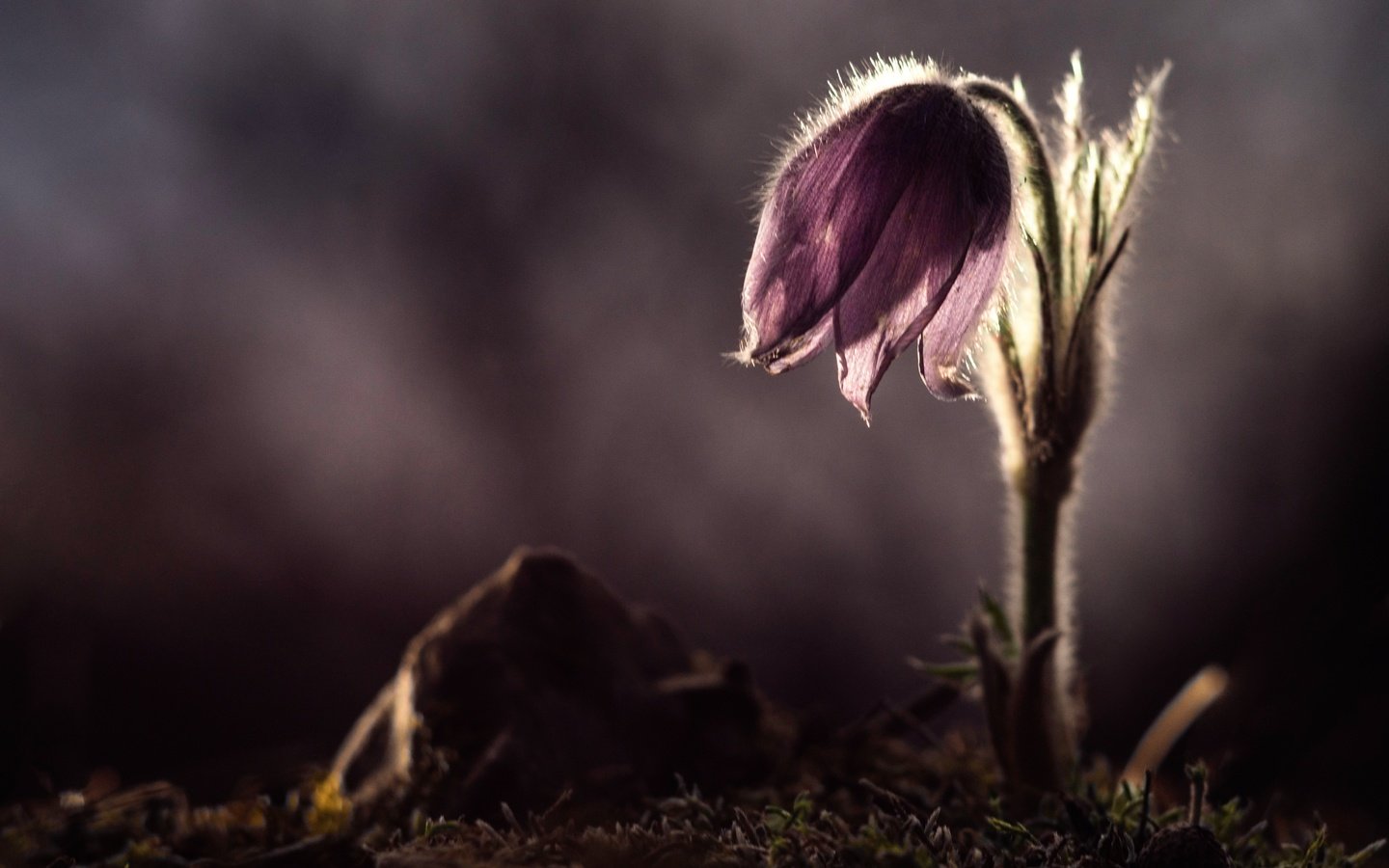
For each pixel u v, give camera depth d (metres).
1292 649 0.40
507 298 0.74
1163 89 0.67
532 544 0.71
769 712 0.36
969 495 0.68
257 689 0.61
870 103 0.32
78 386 0.72
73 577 0.62
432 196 0.75
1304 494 0.61
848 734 0.35
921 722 0.36
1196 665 0.61
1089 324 0.33
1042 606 0.33
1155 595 0.64
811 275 0.31
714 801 0.33
